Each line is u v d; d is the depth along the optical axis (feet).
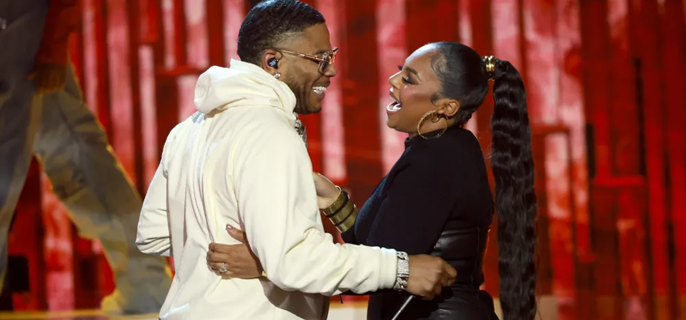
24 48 47.06
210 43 52.37
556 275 53.01
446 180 19.04
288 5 18.89
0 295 47.83
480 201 19.45
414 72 20.12
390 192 19.48
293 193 16.31
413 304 19.48
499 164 20.77
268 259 15.90
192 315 17.17
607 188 53.62
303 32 18.70
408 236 18.67
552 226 53.36
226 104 17.78
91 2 50.47
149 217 20.01
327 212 21.67
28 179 48.44
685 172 53.93
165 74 51.93
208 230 17.53
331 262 16.42
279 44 18.60
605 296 52.37
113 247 48.52
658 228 53.57
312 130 52.60
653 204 53.67
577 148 53.83
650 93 54.08
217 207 17.34
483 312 19.62
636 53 54.03
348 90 52.75
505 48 53.72
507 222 20.71
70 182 48.34
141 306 48.19
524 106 20.92
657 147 53.93
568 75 53.93
